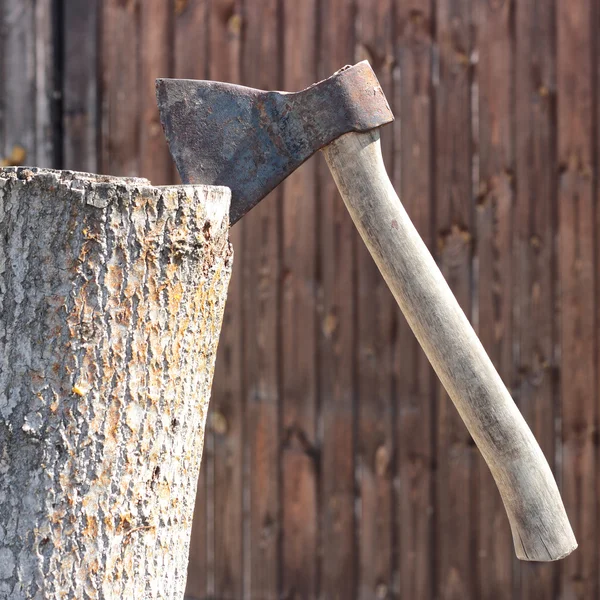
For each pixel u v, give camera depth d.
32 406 0.99
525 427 1.23
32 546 0.99
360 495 2.81
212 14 2.83
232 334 2.83
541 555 1.20
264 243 2.82
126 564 1.03
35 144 2.90
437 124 2.79
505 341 2.80
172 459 1.07
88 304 0.99
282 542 2.84
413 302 1.25
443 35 2.78
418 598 2.80
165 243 1.03
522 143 2.79
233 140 1.36
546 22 2.79
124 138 2.89
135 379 1.02
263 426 2.82
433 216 2.80
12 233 0.99
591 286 2.80
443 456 2.79
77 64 2.89
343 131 1.30
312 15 2.79
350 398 2.80
